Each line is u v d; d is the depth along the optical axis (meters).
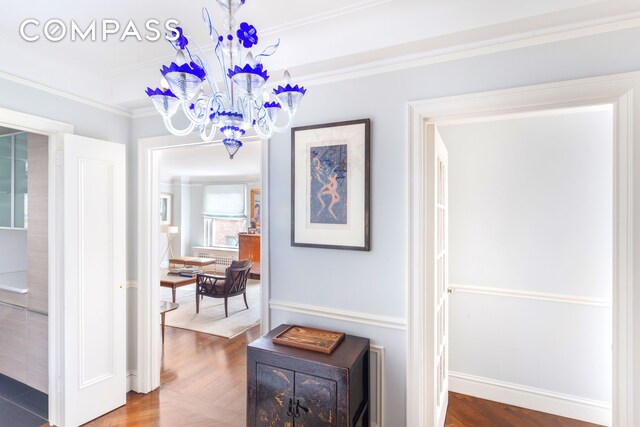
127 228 2.71
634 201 1.43
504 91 1.62
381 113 1.89
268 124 1.37
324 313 2.04
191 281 5.07
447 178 2.52
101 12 1.72
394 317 1.87
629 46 1.44
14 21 1.81
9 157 2.92
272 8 1.68
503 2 1.49
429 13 1.63
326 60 1.88
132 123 2.76
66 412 2.18
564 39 1.53
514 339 2.47
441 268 2.20
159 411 2.42
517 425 2.24
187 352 3.45
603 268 2.23
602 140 2.23
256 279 7.02
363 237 1.92
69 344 2.20
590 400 2.26
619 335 1.47
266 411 1.74
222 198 8.23
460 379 2.62
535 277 2.41
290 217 2.12
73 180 2.23
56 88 2.24
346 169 1.96
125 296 2.54
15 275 3.08
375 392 1.91
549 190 2.37
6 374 2.70
